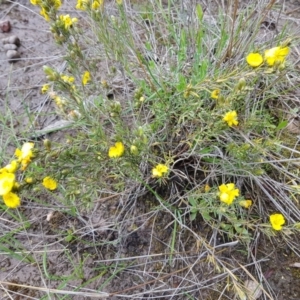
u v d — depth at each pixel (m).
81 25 0.50
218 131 0.31
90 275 0.34
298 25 0.46
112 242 0.34
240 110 0.36
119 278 0.33
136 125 0.34
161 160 0.35
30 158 0.27
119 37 0.35
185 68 0.40
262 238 0.34
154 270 0.33
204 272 0.33
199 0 0.47
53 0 0.29
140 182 0.34
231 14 0.44
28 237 0.36
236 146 0.32
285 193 0.36
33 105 0.44
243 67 0.33
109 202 0.37
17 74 0.47
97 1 0.32
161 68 0.40
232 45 0.38
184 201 0.34
